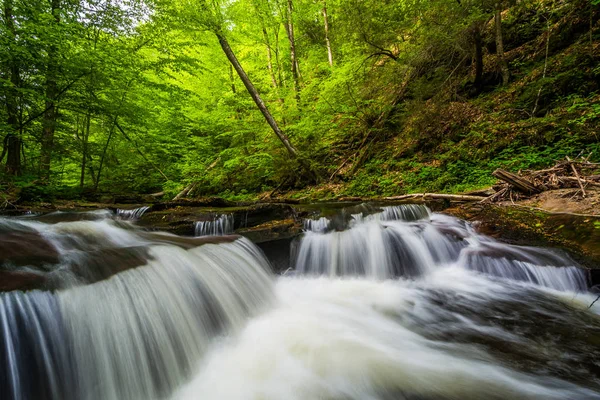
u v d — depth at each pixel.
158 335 2.53
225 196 11.71
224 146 13.00
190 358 2.68
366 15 10.53
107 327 2.25
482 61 10.25
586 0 8.66
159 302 2.68
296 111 11.14
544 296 3.90
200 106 13.30
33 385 1.81
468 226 5.51
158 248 3.28
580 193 5.19
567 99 7.56
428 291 4.25
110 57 7.28
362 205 6.18
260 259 4.45
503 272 4.39
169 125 11.67
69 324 2.07
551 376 2.48
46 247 2.91
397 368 2.64
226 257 3.85
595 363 2.62
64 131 8.27
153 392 2.36
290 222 5.39
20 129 7.19
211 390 2.45
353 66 10.52
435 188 7.78
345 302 4.01
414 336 3.17
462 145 8.55
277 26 13.99
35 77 7.00
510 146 7.55
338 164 11.52
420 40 10.47
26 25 6.12
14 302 1.90
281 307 3.89
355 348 2.96
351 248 5.06
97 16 7.88
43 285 2.14
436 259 4.95
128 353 2.30
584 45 8.14
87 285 2.33
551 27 9.49
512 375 2.52
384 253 4.99
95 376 2.09
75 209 5.89
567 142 6.61
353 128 12.28
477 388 2.37
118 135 10.14
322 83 10.84
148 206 6.48
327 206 6.36
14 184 6.78
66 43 6.75
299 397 2.34
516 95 8.75
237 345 3.02
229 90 13.45
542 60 9.09
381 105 11.40
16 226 3.39
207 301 3.12
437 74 11.12
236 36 12.02
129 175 12.61
